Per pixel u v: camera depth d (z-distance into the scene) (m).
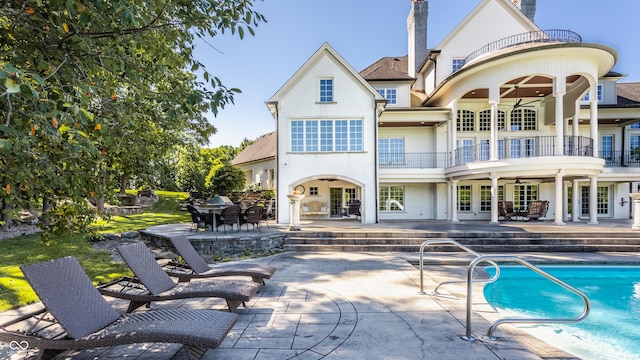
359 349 3.71
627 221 17.30
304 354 3.59
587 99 19.64
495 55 15.28
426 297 5.72
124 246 4.97
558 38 15.48
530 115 19.56
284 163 16.73
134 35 3.83
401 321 4.57
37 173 3.69
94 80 4.15
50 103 2.99
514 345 3.81
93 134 3.95
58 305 3.26
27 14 3.21
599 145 20.23
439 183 19.61
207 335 3.04
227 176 26.30
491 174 15.79
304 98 16.89
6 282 6.54
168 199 27.30
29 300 5.60
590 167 14.70
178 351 3.72
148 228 13.97
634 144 19.89
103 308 3.62
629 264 9.27
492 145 15.70
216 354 3.59
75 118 3.17
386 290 6.15
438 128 19.53
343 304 5.32
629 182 20.06
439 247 10.86
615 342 4.80
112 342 3.04
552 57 14.55
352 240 11.52
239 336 4.07
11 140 2.91
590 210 15.83
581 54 14.55
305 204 19.86
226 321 3.41
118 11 3.03
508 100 19.53
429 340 3.95
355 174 16.67
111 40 3.74
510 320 4.00
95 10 3.39
